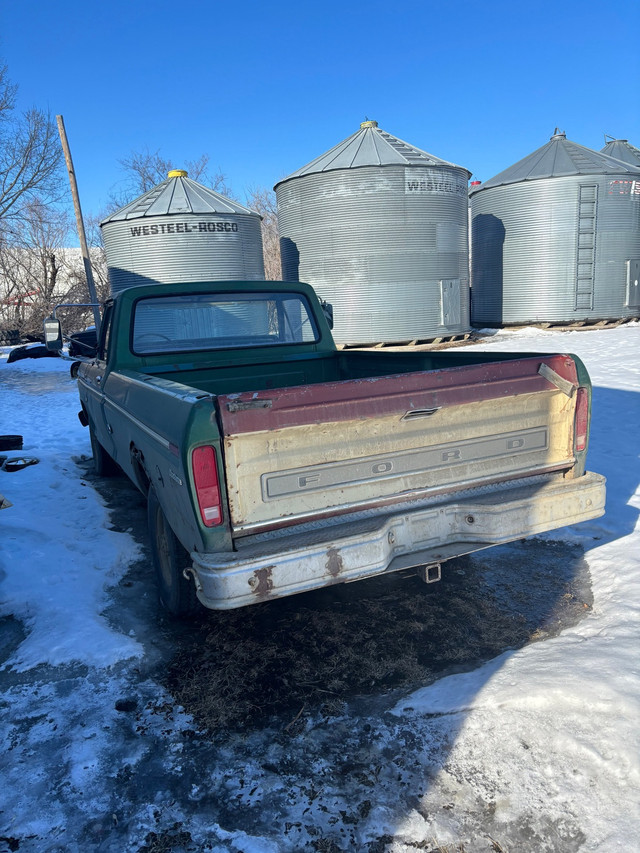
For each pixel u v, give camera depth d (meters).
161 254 19.02
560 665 2.75
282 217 21.27
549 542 4.24
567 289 21.23
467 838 1.99
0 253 39.06
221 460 2.46
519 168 22.22
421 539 2.82
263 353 4.91
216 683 2.85
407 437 2.78
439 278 19.69
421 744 2.40
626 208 20.83
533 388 2.97
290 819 2.10
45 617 3.44
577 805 2.08
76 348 18.33
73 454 7.77
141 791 2.24
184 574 2.72
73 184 19.94
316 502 2.65
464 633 3.19
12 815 2.15
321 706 2.67
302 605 3.57
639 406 7.89
